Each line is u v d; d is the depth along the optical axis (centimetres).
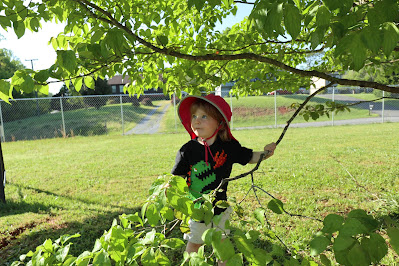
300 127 1609
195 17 327
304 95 2727
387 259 265
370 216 83
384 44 94
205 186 218
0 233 377
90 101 2264
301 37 315
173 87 327
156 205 101
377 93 2761
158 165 755
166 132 1636
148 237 100
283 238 322
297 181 543
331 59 361
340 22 118
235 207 123
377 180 527
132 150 1016
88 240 345
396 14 100
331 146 925
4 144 1345
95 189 563
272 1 104
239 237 88
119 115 2142
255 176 593
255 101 2416
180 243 102
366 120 1877
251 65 333
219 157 216
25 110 2305
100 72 221
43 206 470
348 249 77
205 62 330
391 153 774
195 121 215
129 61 227
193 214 101
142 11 249
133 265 95
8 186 601
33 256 109
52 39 191
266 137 1223
